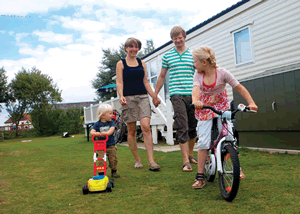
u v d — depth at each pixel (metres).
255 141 5.32
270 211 2.10
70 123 24.81
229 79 2.76
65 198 2.87
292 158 4.14
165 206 2.40
